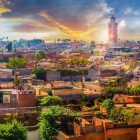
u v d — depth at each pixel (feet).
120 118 170.40
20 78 329.93
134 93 267.39
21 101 222.89
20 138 143.95
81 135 153.58
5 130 142.00
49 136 161.68
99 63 474.90
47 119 165.27
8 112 211.41
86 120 171.83
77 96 253.03
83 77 367.25
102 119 172.86
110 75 396.57
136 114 191.21
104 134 155.74
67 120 173.17
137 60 506.48
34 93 227.20
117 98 241.14
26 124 201.16
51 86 281.74
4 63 458.09
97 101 243.81
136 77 360.48
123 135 157.07
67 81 346.33
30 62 477.77
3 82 315.78
